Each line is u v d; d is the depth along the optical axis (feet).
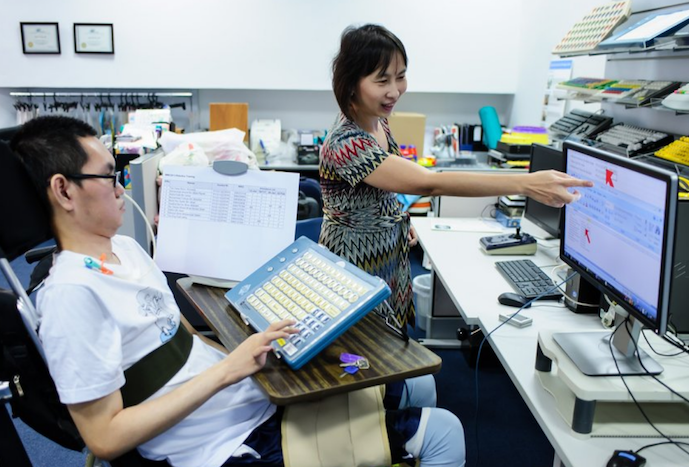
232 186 4.74
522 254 7.01
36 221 3.26
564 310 5.34
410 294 5.99
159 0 12.90
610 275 4.00
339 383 3.34
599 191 4.09
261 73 13.53
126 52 13.16
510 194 4.22
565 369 3.65
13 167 3.12
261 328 3.83
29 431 6.96
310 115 14.96
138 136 8.60
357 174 4.81
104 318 3.28
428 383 4.86
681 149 6.79
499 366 8.54
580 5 10.76
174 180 4.85
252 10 13.14
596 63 10.13
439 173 4.46
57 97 14.10
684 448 3.41
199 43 13.23
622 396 3.41
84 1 12.78
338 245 5.45
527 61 13.30
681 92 6.67
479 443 6.79
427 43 13.66
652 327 3.37
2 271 3.15
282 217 4.66
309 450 3.52
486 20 13.61
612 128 8.60
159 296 3.82
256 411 3.84
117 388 3.19
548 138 11.41
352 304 3.71
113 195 3.43
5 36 12.92
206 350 4.12
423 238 7.72
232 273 4.71
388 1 13.34
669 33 6.61
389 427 3.82
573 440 3.49
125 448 3.14
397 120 13.05
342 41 4.92
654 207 3.33
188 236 4.81
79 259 3.36
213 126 13.32
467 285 5.96
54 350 3.05
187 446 3.57
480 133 14.16
